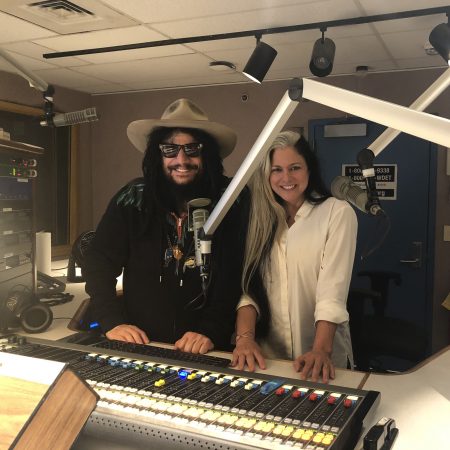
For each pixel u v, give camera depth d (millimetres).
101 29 3152
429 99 1161
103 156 5441
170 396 1135
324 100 861
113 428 1041
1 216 1924
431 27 3043
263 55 1709
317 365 1443
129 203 1923
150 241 1891
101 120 5410
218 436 956
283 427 988
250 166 1118
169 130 1916
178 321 1868
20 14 2879
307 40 3326
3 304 1865
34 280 2164
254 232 1845
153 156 1932
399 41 3346
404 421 1156
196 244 1481
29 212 2115
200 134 1918
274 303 1866
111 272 1930
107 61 3947
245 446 924
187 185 1895
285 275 1846
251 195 1879
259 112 4734
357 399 1127
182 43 3379
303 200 1867
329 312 1649
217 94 4887
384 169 4355
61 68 4195
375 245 1150
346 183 1244
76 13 2865
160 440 1000
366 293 2877
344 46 3471
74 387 920
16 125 4578
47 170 5016
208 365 1354
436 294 4273
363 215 4395
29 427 845
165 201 1911
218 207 1311
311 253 1778
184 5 2721
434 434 1092
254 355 1559
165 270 1875
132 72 4340
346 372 1492
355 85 4320
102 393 1146
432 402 1265
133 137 2125
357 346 2859
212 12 2832
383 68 4113
